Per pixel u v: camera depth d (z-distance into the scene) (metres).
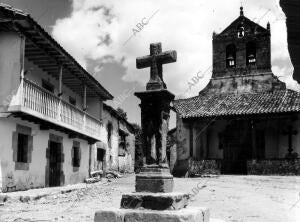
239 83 29.86
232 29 30.69
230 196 13.71
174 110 28.89
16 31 13.30
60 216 9.06
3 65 13.33
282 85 28.75
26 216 9.15
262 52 29.62
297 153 25.25
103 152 26.39
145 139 7.18
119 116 29.77
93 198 13.28
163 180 6.69
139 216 6.17
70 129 17.61
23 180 14.69
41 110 14.58
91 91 22.73
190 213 6.15
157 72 7.48
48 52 15.60
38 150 16.11
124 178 24.31
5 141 13.49
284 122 26.20
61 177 18.59
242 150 27.06
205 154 27.97
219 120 27.56
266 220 8.94
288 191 15.41
